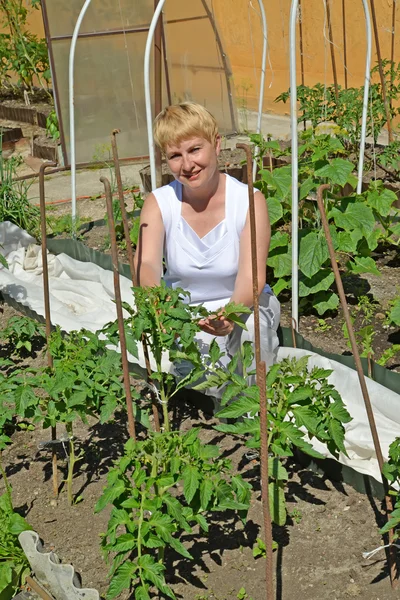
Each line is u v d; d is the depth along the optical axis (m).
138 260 3.38
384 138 7.70
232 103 8.86
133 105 8.02
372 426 2.53
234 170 6.34
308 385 2.76
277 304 3.52
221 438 3.38
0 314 4.85
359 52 8.76
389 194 4.67
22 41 10.65
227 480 3.09
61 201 6.92
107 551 2.49
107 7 7.75
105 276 4.83
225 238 3.33
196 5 8.34
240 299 3.22
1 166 6.16
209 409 3.57
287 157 6.31
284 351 3.64
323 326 4.23
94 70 7.86
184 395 3.66
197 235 3.36
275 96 10.00
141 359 3.91
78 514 3.05
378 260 5.03
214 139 3.20
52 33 7.68
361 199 4.56
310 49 9.43
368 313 4.25
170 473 2.45
